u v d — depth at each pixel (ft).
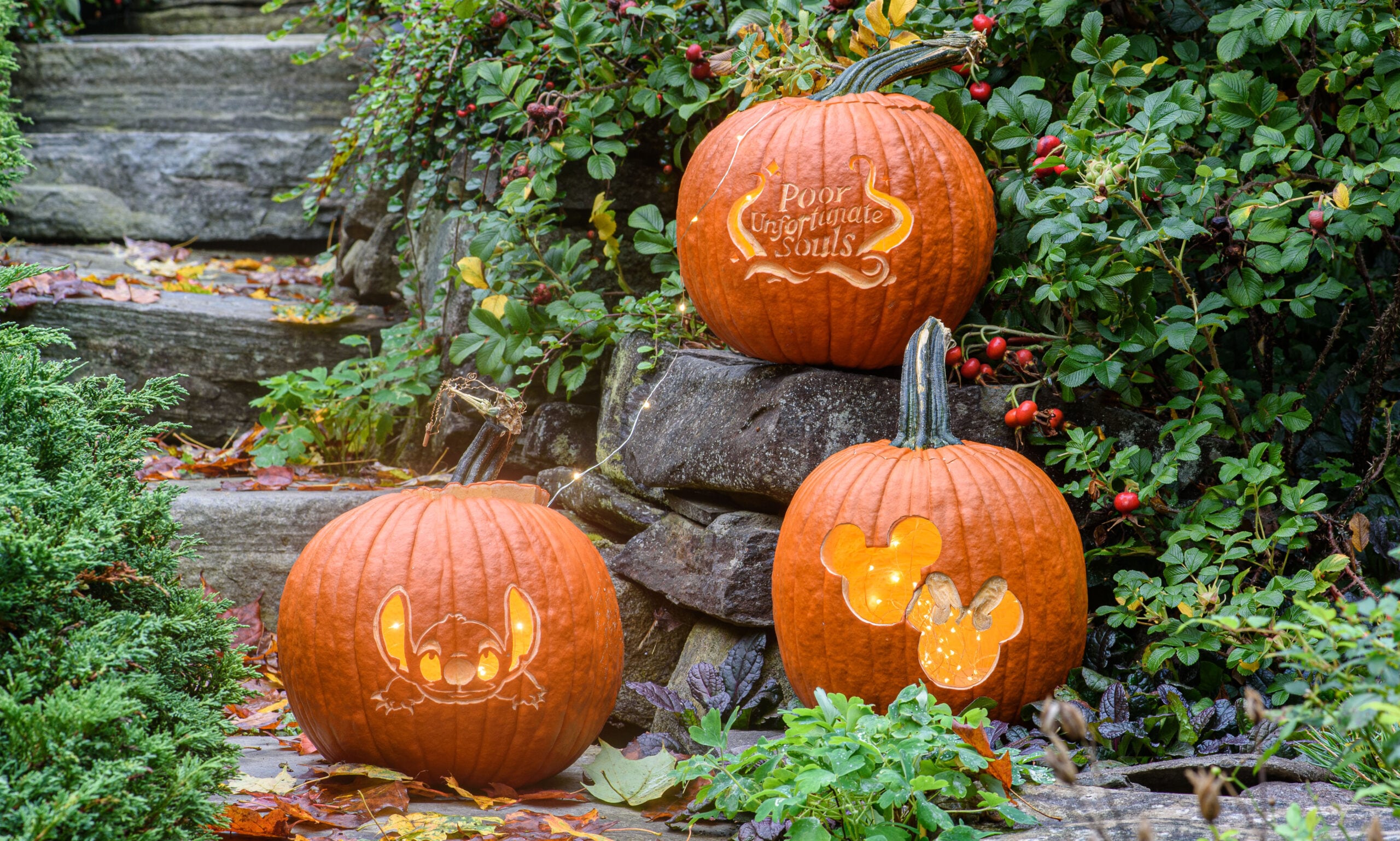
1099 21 10.06
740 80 11.34
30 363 6.59
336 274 18.03
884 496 8.28
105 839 5.28
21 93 20.92
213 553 12.32
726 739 7.71
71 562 5.66
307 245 20.53
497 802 7.90
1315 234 9.05
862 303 9.39
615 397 12.29
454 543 7.91
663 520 11.30
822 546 8.45
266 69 20.79
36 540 5.55
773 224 9.36
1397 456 10.31
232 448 15.14
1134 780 7.61
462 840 7.04
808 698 8.87
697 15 12.87
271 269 19.17
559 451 13.28
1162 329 9.61
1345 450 10.61
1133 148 9.27
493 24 13.30
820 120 9.49
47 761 5.36
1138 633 9.82
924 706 6.98
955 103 10.40
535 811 7.61
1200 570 9.10
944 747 6.63
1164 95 9.23
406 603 7.73
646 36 12.58
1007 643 8.21
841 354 9.78
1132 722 8.04
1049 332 10.37
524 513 8.36
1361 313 11.79
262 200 20.06
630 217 12.07
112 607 6.65
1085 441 9.46
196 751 6.48
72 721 5.28
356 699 7.80
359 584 7.83
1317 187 10.38
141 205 20.08
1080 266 9.55
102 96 21.01
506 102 12.60
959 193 9.46
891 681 8.37
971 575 8.10
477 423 13.93
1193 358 9.82
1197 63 10.80
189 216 20.07
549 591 8.00
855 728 6.80
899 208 9.27
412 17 14.23
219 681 7.04
